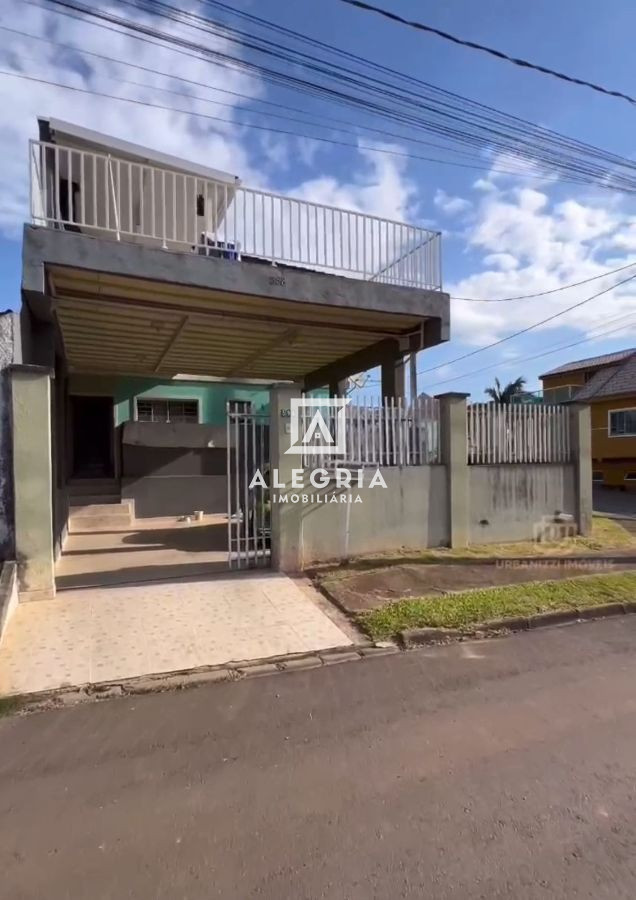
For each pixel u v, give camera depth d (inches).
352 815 108.3
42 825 107.3
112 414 541.3
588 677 176.6
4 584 223.9
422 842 99.9
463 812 108.3
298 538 305.7
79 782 122.1
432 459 361.1
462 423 366.9
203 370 537.3
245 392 592.4
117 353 449.1
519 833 101.8
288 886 90.1
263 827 105.3
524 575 299.9
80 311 335.6
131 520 487.8
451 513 361.7
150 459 517.7
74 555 355.3
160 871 94.3
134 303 322.3
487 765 125.3
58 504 343.9
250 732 144.1
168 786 120.0
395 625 220.5
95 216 281.3
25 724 150.9
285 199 325.4
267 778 122.3
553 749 132.0
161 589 267.9
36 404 245.3
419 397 357.4
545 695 163.2
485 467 381.1
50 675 179.3
